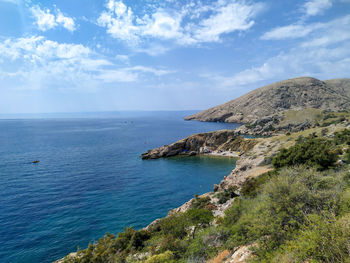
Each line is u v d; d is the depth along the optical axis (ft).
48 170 211.41
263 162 168.45
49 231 103.40
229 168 230.89
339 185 33.17
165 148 298.97
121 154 299.99
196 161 264.93
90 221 113.09
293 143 189.57
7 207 128.36
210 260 36.55
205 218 64.03
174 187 169.17
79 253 81.35
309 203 27.89
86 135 520.42
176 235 59.26
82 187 164.66
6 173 199.00
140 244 71.87
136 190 160.45
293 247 20.90
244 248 31.68
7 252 88.17
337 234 17.67
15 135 513.86
